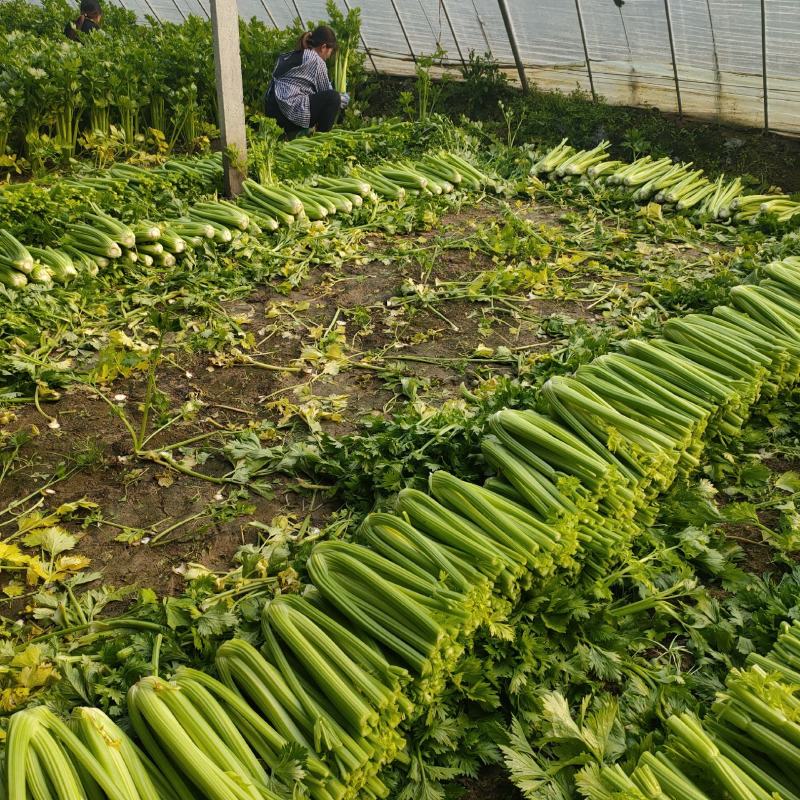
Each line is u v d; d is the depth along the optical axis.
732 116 10.25
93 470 4.38
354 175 8.94
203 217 7.46
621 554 3.37
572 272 7.14
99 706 2.84
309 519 4.02
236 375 5.40
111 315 6.09
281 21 13.74
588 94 11.31
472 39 11.62
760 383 4.45
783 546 3.78
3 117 9.38
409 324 6.16
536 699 2.96
